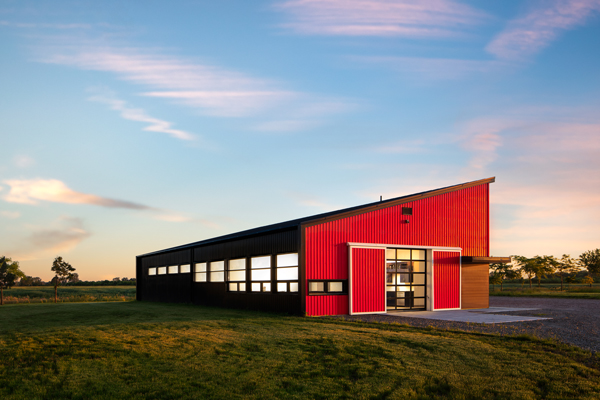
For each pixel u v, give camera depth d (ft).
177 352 31.86
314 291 57.16
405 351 32.27
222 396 23.38
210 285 82.94
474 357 30.45
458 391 23.99
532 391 24.03
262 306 65.31
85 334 39.19
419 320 51.47
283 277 61.16
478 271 73.97
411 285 66.95
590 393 23.53
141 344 34.37
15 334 40.75
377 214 63.93
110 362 29.32
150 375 26.73
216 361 29.66
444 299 69.46
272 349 32.96
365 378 26.30
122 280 310.04
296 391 24.25
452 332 41.09
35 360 30.22
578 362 29.60
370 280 61.72
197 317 54.95
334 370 27.81
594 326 46.50
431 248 68.80
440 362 29.35
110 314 61.82
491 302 92.68
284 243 60.95
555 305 81.87
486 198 76.74
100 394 23.75
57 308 76.95
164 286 104.99
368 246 62.08
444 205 71.46
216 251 81.20
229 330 41.60
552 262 162.30
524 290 150.82
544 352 31.99
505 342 35.70
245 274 70.95
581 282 196.03
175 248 98.27
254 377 26.35
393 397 23.18
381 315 58.44
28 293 186.29
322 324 46.44
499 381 25.52
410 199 67.51
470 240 73.77
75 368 28.07
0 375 26.89
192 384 25.21
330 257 58.95
